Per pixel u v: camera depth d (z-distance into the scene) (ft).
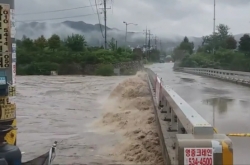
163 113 35.22
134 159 28.63
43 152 32.96
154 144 30.73
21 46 246.68
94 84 117.60
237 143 28.89
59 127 45.55
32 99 76.38
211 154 12.19
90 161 29.19
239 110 48.85
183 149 12.28
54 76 182.19
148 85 73.26
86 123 48.14
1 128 18.63
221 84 104.17
